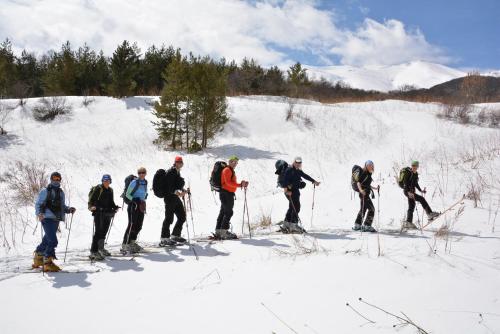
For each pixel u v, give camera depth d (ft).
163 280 18.61
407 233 26.53
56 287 18.15
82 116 75.61
